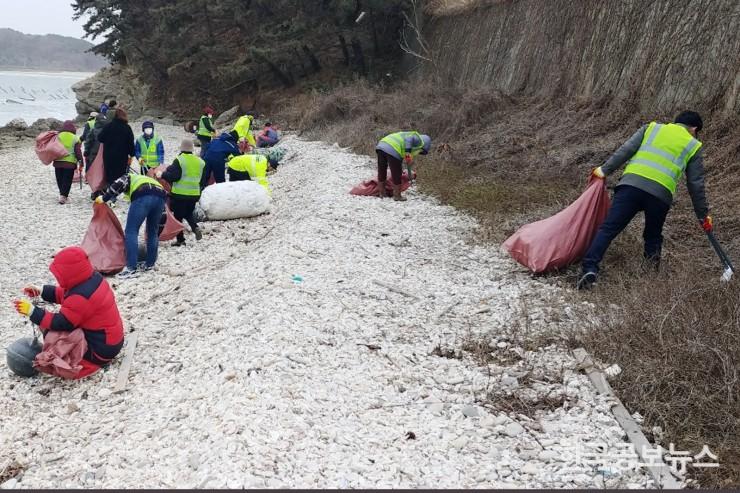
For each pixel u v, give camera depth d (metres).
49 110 58.81
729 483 3.62
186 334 6.00
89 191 13.41
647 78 11.23
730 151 8.63
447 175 11.70
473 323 5.79
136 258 7.90
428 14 24.75
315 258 7.53
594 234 6.71
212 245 9.20
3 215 11.33
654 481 3.66
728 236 7.09
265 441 3.98
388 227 8.92
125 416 4.76
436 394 4.64
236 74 28.45
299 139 20.39
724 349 4.56
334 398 4.54
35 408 5.06
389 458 3.89
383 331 5.64
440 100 16.97
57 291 5.57
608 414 4.32
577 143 11.34
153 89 34.59
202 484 3.63
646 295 5.56
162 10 30.27
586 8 13.68
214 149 11.24
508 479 3.72
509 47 17.30
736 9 9.64
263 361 5.02
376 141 16.45
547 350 5.22
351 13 26.12
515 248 7.04
